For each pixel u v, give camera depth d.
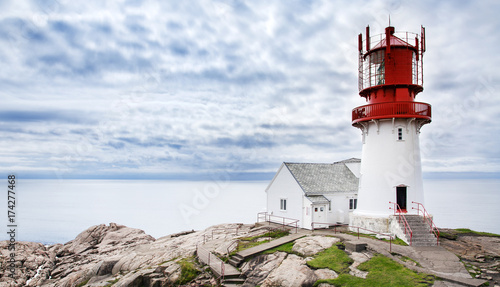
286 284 19.44
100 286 26.83
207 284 22.11
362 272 19.39
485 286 17.08
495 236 26.36
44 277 35.00
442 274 18.62
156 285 23.22
